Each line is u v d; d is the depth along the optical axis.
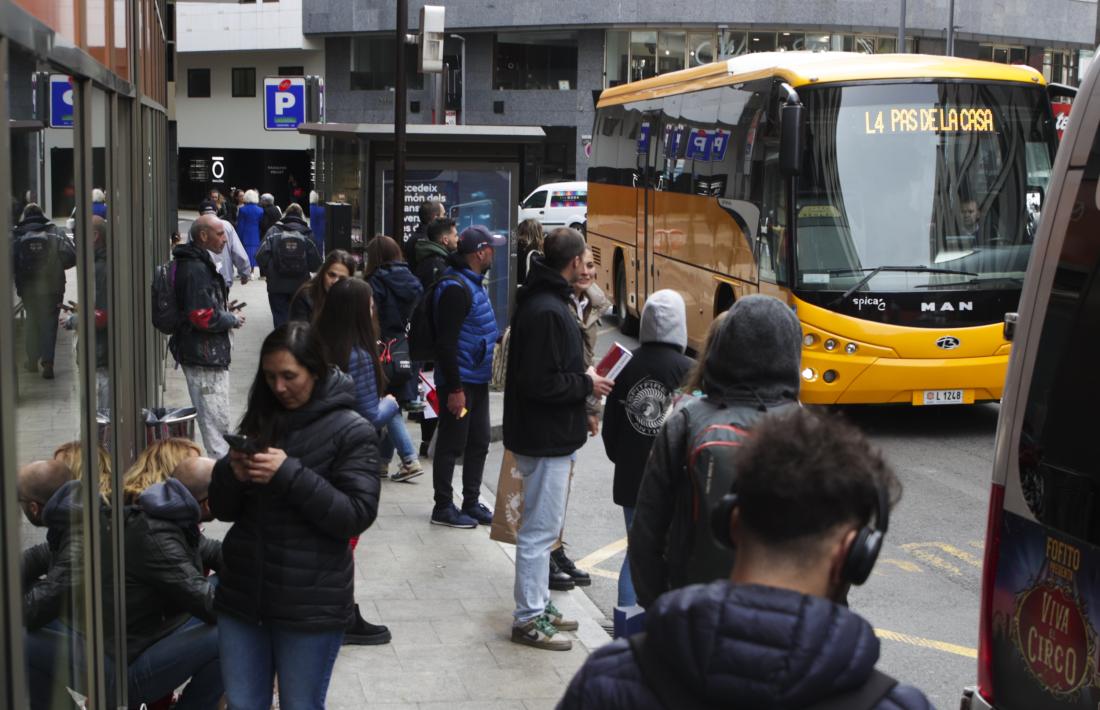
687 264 16.75
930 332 12.34
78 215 3.96
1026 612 4.01
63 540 3.50
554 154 50.19
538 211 37.06
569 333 6.33
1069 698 3.78
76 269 3.87
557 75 49.84
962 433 12.77
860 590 7.96
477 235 8.49
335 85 52.22
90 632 4.00
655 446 4.02
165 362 13.98
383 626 6.54
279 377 4.33
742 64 15.08
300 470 4.23
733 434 3.78
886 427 13.05
